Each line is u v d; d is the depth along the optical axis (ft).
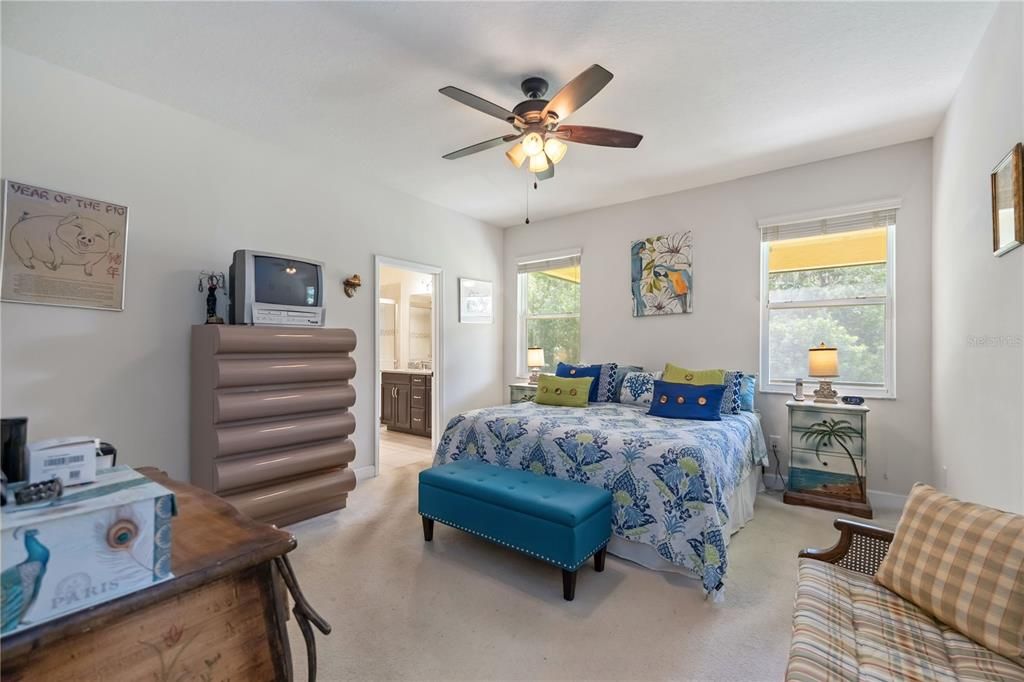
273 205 11.00
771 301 12.77
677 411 10.63
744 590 7.10
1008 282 5.99
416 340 22.81
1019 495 5.63
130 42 7.20
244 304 8.98
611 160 11.79
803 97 8.77
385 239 13.78
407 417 19.95
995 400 6.46
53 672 2.11
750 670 5.35
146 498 2.43
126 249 8.63
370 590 7.10
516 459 9.41
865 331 11.55
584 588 7.18
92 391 8.19
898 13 6.52
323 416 10.16
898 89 8.48
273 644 2.89
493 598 6.88
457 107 9.22
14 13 6.49
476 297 17.35
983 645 3.72
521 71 7.88
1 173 7.27
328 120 9.78
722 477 7.92
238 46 7.30
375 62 7.71
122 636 2.32
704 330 13.67
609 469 8.13
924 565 4.34
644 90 8.49
